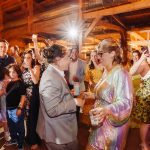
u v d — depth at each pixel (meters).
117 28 10.23
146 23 10.07
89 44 11.25
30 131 4.23
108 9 7.64
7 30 13.54
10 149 4.39
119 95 2.11
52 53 2.30
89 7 8.23
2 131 5.34
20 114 4.02
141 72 3.55
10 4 13.12
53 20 10.71
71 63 4.72
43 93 2.21
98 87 2.28
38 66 4.13
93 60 5.22
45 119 2.31
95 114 2.13
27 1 11.88
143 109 3.57
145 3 6.71
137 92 3.62
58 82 2.23
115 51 2.20
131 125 4.55
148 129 3.68
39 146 4.34
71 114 2.35
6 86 4.25
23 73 4.30
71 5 9.66
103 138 2.24
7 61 4.67
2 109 4.66
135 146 4.11
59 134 2.28
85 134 4.77
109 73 2.21
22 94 4.04
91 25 8.07
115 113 2.08
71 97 2.36
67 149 2.37
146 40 10.07
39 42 10.63
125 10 7.19
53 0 10.98
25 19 12.12
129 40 10.60
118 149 2.21
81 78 4.91
